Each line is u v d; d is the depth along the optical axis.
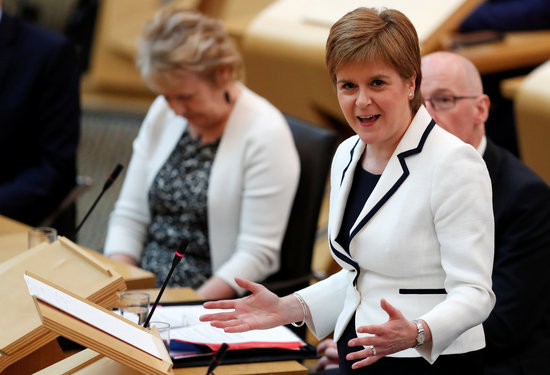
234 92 10.21
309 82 14.02
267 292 6.09
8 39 12.07
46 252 6.76
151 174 10.55
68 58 12.26
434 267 5.58
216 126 10.23
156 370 5.01
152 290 8.27
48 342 5.76
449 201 5.43
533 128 11.92
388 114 5.52
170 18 9.77
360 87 5.49
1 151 11.95
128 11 25.56
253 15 21.41
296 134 10.30
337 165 6.20
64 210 11.84
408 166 5.62
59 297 5.29
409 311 5.61
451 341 5.27
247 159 9.98
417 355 5.68
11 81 12.01
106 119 23.97
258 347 6.66
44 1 26.83
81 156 20.97
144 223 10.96
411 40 5.48
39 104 12.06
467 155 5.50
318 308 6.25
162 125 10.77
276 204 9.89
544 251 7.92
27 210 11.73
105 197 18.58
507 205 7.99
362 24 5.40
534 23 16.62
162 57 9.58
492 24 16.44
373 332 5.08
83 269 6.46
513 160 8.29
